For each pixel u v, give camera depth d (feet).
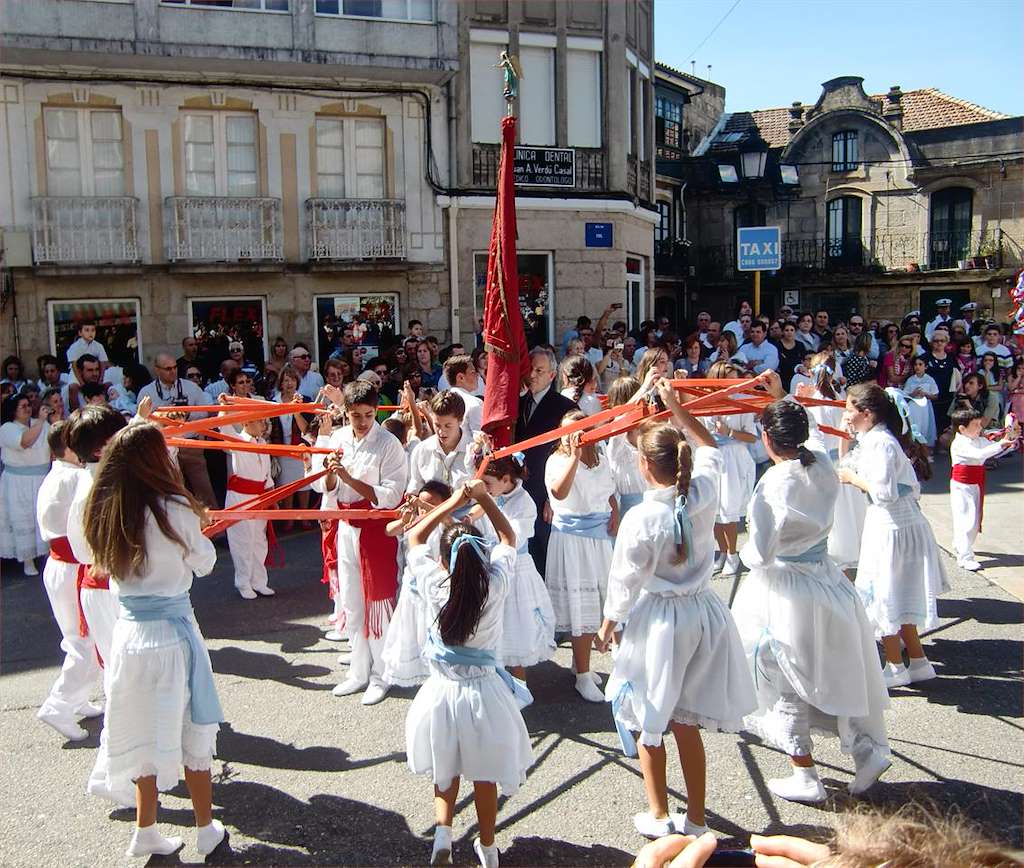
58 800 15.07
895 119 96.89
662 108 94.32
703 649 13.34
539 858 13.14
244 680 19.98
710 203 101.04
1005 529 31.32
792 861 4.98
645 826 13.60
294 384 33.81
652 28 63.46
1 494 29.63
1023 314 39.06
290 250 51.01
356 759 16.28
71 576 17.10
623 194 56.49
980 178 93.76
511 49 54.13
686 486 13.24
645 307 64.34
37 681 20.34
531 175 54.65
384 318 53.06
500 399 19.35
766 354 43.70
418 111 52.26
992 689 18.42
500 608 13.07
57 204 46.91
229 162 50.03
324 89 50.62
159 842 13.23
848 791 14.75
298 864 13.17
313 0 48.52
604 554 18.79
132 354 49.24
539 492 21.59
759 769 15.65
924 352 49.08
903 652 20.53
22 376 40.29
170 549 13.06
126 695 12.91
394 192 52.39
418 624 17.53
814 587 14.29
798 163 99.91
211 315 50.42
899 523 18.58
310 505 35.88
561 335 56.03
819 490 14.47
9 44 43.96
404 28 50.11
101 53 45.37
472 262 53.98
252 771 15.90
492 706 12.76
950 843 4.27
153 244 48.91
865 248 98.84
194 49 46.68
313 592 26.63
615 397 21.58
